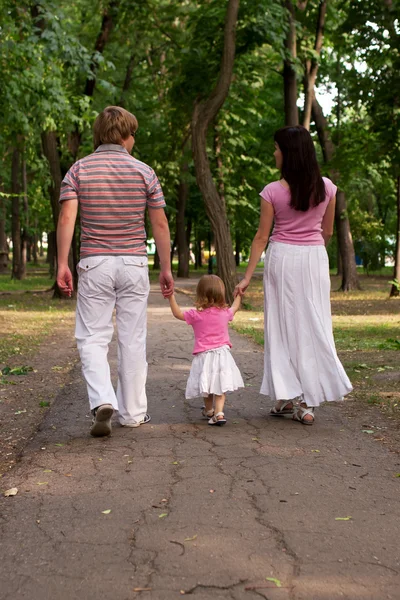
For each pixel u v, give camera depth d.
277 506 3.44
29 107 17.11
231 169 29.75
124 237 4.93
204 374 5.12
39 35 17.20
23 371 7.79
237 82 22.42
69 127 20.11
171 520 3.25
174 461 4.21
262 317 15.33
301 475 3.94
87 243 4.91
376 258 42.03
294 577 2.67
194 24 19.38
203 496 3.58
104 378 4.83
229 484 3.77
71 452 4.46
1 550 2.96
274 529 3.14
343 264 26.39
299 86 27.22
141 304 5.05
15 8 16.30
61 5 20.62
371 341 10.78
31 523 3.26
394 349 9.77
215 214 17.94
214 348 5.17
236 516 3.30
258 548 2.93
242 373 7.58
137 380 5.09
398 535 3.09
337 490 3.69
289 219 5.23
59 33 16.38
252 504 3.46
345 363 8.43
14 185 33.44
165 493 3.64
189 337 10.96
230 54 17.39
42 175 21.69
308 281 5.18
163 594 2.54
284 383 5.15
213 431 4.98
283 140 5.19
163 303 19.22
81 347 4.90
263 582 2.63
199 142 17.78
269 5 18.12
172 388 6.68
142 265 5.00
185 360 8.49
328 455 4.35
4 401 6.26
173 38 22.50
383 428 5.09
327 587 2.59
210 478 3.88
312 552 2.90
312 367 5.13
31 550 2.95
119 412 5.14
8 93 16.28
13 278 35.38
